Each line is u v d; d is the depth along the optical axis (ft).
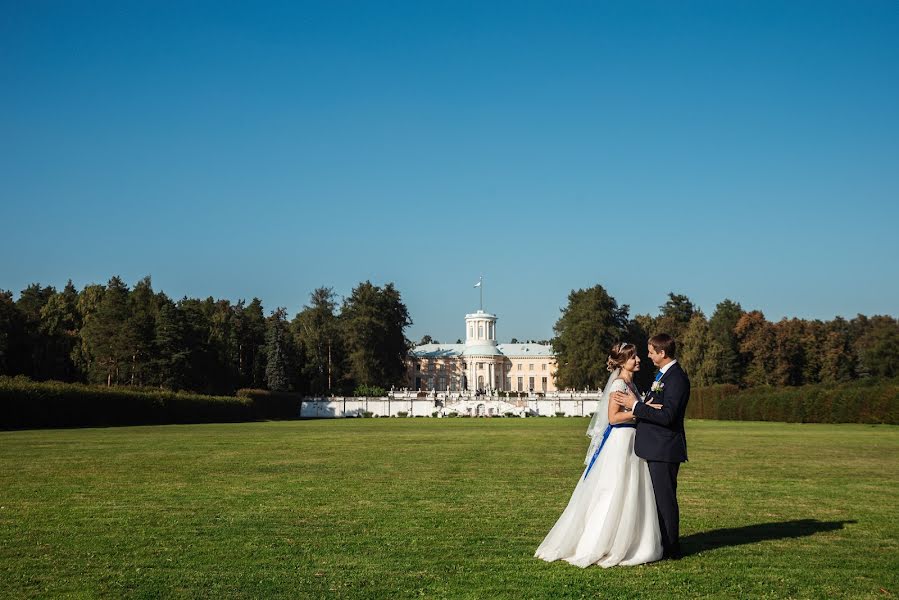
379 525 48.57
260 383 438.81
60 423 207.51
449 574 36.11
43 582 34.68
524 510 54.60
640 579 35.22
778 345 417.08
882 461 94.79
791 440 140.46
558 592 33.04
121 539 43.93
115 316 337.93
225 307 476.13
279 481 71.82
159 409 250.57
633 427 39.99
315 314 479.41
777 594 32.89
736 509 56.13
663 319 524.11
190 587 33.88
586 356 447.01
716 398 337.31
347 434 170.19
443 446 125.18
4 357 312.50
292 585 34.19
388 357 458.91
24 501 58.18
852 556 40.16
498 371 633.20
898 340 368.48
